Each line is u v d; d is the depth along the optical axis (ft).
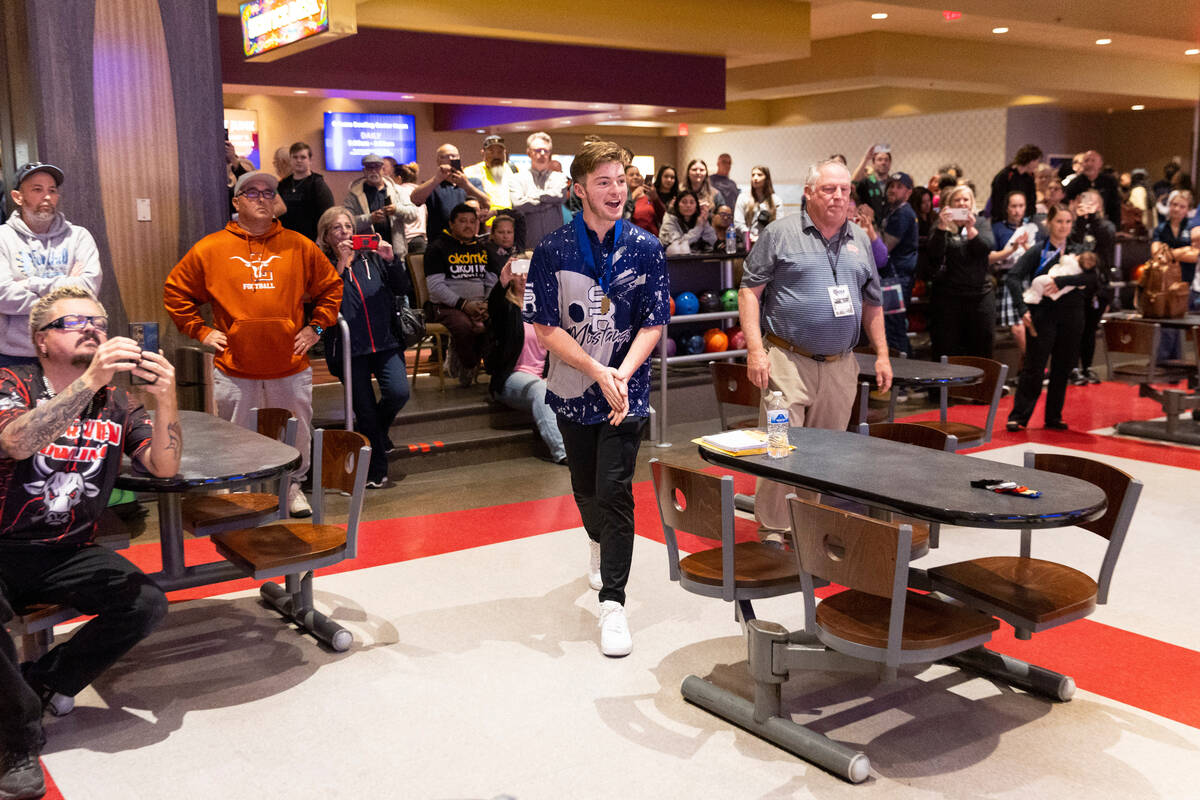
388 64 28.58
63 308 10.46
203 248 17.25
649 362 13.07
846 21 35.94
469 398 25.16
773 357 16.15
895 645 9.27
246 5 23.82
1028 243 30.55
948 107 51.52
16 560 10.61
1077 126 56.75
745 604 11.03
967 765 10.09
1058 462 11.50
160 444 10.84
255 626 13.88
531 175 28.27
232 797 9.67
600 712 11.30
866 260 16.06
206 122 18.63
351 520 12.55
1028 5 33.32
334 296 18.51
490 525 18.48
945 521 9.69
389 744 10.64
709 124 56.75
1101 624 13.71
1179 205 33.78
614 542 12.96
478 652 12.92
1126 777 9.86
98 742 10.74
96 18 17.37
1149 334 24.30
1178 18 36.91
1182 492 20.24
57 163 17.22
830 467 11.44
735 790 9.68
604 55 31.37
